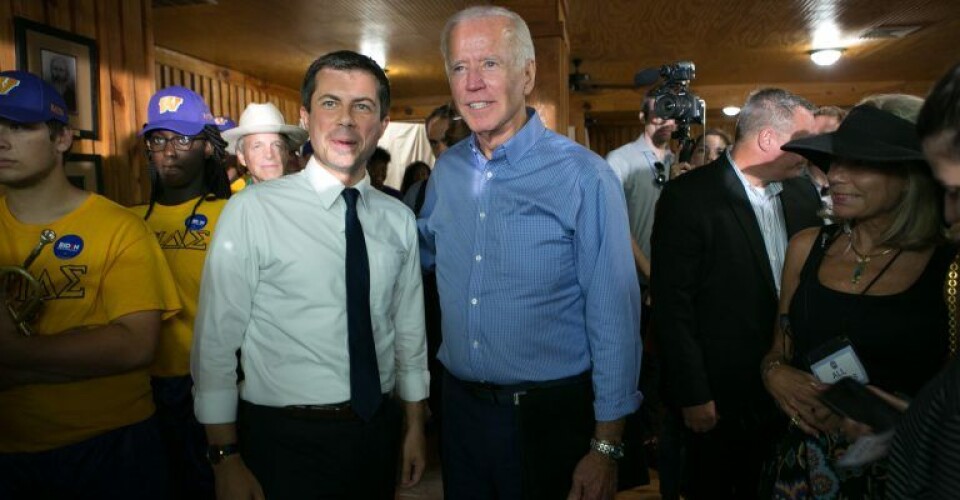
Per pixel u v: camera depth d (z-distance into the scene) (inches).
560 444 60.6
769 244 79.0
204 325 57.4
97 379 57.5
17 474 55.4
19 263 56.3
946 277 49.2
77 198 58.8
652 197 128.0
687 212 75.6
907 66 288.8
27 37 85.9
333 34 199.8
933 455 31.6
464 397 63.5
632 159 129.3
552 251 59.2
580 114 355.9
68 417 56.2
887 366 52.3
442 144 112.4
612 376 58.5
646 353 105.8
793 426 57.6
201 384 57.4
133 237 59.2
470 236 61.7
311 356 57.4
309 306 57.4
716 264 74.8
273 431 57.5
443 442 67.2
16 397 55.1
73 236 57.1
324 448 57.4
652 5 180.9
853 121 52.6
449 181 64.9
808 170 107.9
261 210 57.7
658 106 116.2
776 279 78.7
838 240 57.7
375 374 58.1
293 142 109.8
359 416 57.5
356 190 60.4
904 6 185.5
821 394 50.5
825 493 52.4
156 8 169.6
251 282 57.6
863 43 236.4
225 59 237.6
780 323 62.9
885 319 51.9
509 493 61.6
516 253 59.4
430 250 70.5
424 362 68.2
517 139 60.1
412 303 66.7
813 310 56.7
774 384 57.7
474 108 59.1
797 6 183.2
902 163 50.4
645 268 124.2
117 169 102.7
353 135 58.2
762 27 209.0
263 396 57.9
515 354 59.9
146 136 78.3
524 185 59.7
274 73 265.3
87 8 97.0
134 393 60.8
